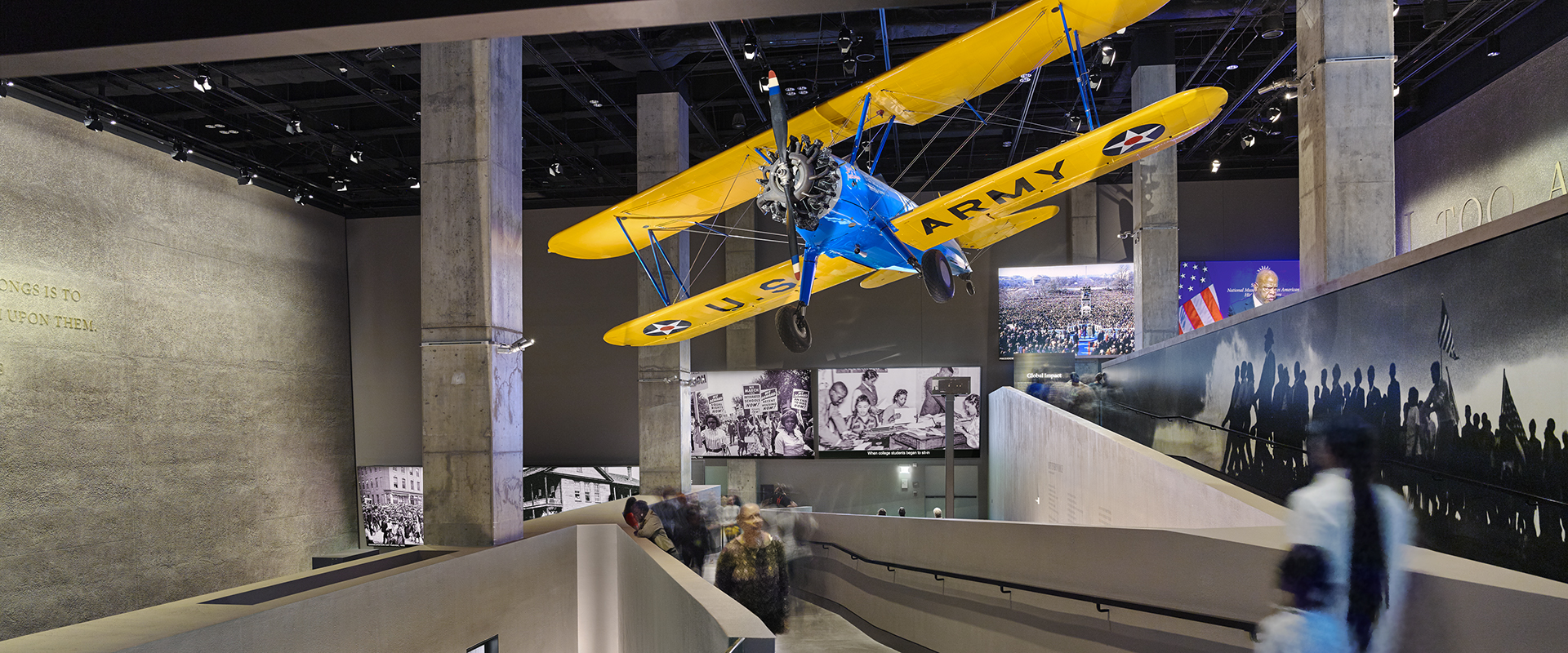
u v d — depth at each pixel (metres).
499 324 7.93
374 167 16.92
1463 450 4.63
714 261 18.34
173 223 14.19
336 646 5.14
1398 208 15.58
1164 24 12.61
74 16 2.22
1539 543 3.97
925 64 6.03
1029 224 7.80
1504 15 12.12
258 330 16.12
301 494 17.02
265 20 2.12
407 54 12.05
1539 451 3.98
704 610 3.70
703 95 14.80
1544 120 11.48
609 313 18.83
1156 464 7.06
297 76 12.64
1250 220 17.42
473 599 6.64
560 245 9.05
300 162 16.89
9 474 11.20
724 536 8.43
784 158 6.36
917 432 17.69
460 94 7.89
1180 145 16.64
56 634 4.10
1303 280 7.82
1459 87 13.53
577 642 8.50
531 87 14.52
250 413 15.73
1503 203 12.41
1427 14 10.55
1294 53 13.31
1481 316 4.44
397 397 18.78
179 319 14.18
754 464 18.14
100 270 12.73
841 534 9.07
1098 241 17.69
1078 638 5.50
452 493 7.70
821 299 18.39
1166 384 11.25
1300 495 3.15
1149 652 4.94
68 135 12.34
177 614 4.54
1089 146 5.95
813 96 14.18
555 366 18.88
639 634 6.41
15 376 11.34
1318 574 3.09
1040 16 5.42
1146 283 14.17
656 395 13.49
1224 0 11.65
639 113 13.42
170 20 2.20
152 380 13.55
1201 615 4.55
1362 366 5.80
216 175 15.26
